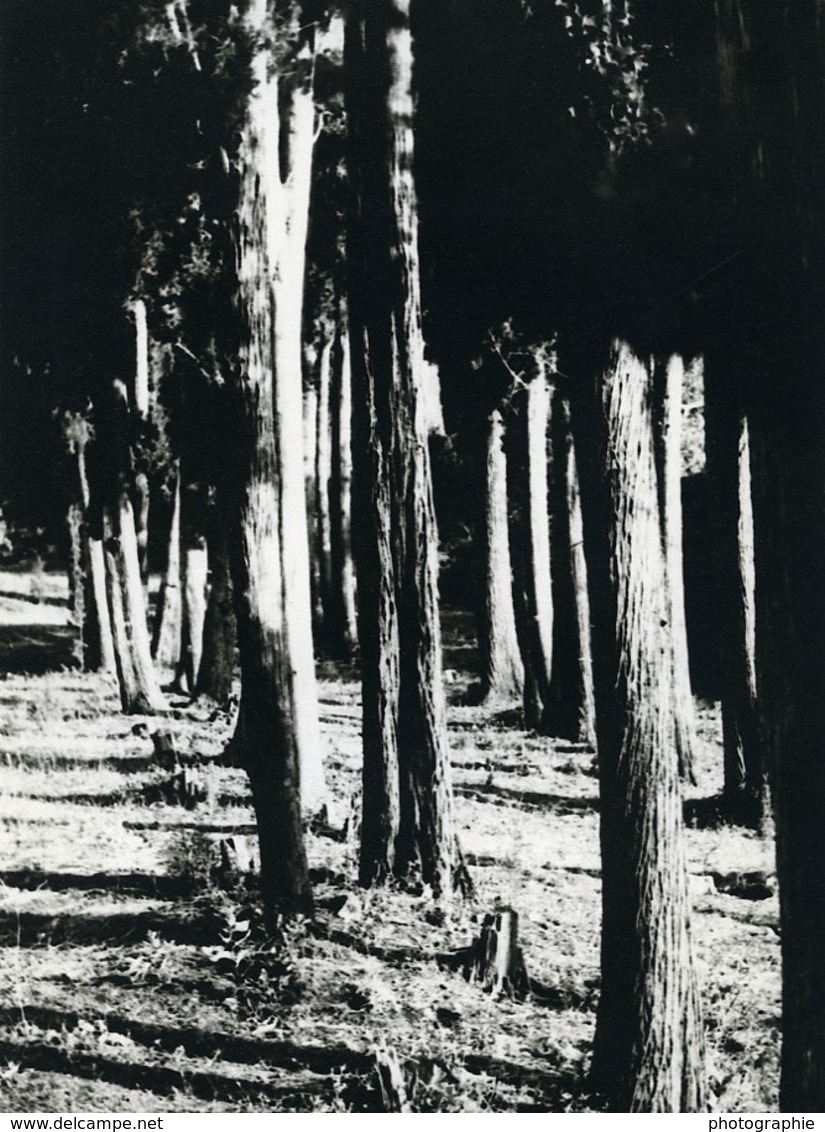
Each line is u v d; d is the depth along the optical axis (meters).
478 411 20.11
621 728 7.02
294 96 13.83
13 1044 7.61
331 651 25.27
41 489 24.61
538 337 15.53
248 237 9.97
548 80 7.39
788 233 5.61
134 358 20.19
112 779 14.84
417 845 10.62
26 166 13.62
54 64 12.23
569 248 7.10
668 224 6.74
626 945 7.02
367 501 10.85
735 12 5.87
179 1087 7.25
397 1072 7.12
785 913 5.69
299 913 9.35
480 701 20.84
